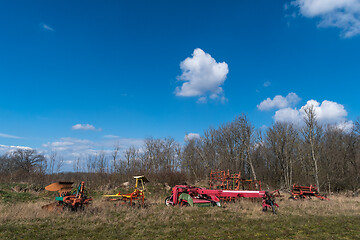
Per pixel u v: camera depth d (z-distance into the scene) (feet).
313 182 132.98
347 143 137.90
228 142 151.53
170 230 32.91
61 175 108.27
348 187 121.19
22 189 72.95
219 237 29.78
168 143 176.55
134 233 31.42
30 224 34.32
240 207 55.11
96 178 98.94
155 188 86.43
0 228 31.24
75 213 41.75
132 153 155.43
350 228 34.94
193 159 160.76
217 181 86.99
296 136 154.51
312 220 40.27
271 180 152.87
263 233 31.86
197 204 56.03
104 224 35.81
